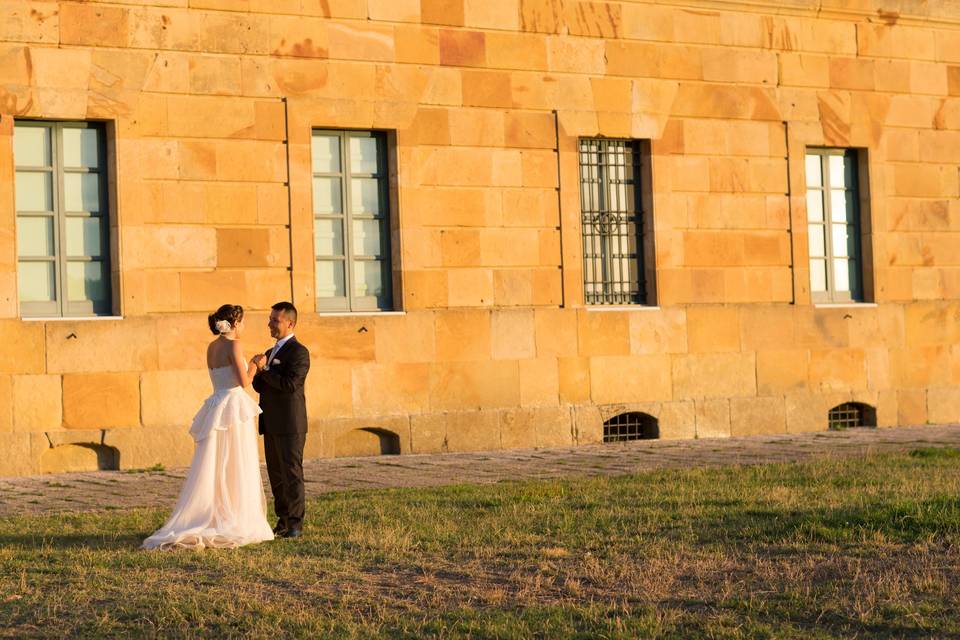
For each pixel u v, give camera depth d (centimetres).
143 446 2417
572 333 2773
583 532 1545
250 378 1562
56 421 2366
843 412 3067
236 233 2509
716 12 2939
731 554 1402
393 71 2644
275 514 1762
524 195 2748
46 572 1347
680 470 2167
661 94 2880
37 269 2409
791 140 3002
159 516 1739
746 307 2941
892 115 3120
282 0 2559
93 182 2447
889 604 1152
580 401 2775
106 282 2452
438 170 2677
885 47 3117
